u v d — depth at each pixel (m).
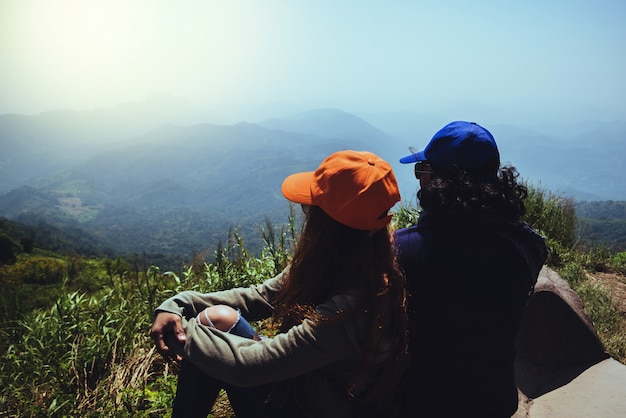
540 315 3.04
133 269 4.59
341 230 1.37
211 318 1.57
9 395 2.75
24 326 3.44
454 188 1.42
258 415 1.56
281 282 1.80
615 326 3.90
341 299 1.32
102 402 2.69
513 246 1.40
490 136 1.57
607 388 2.69
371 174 1.30
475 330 1.36
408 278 1.41
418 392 1.42
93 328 3.38
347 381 1.40
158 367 3.12
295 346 1.32
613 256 6.11
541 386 2.89
